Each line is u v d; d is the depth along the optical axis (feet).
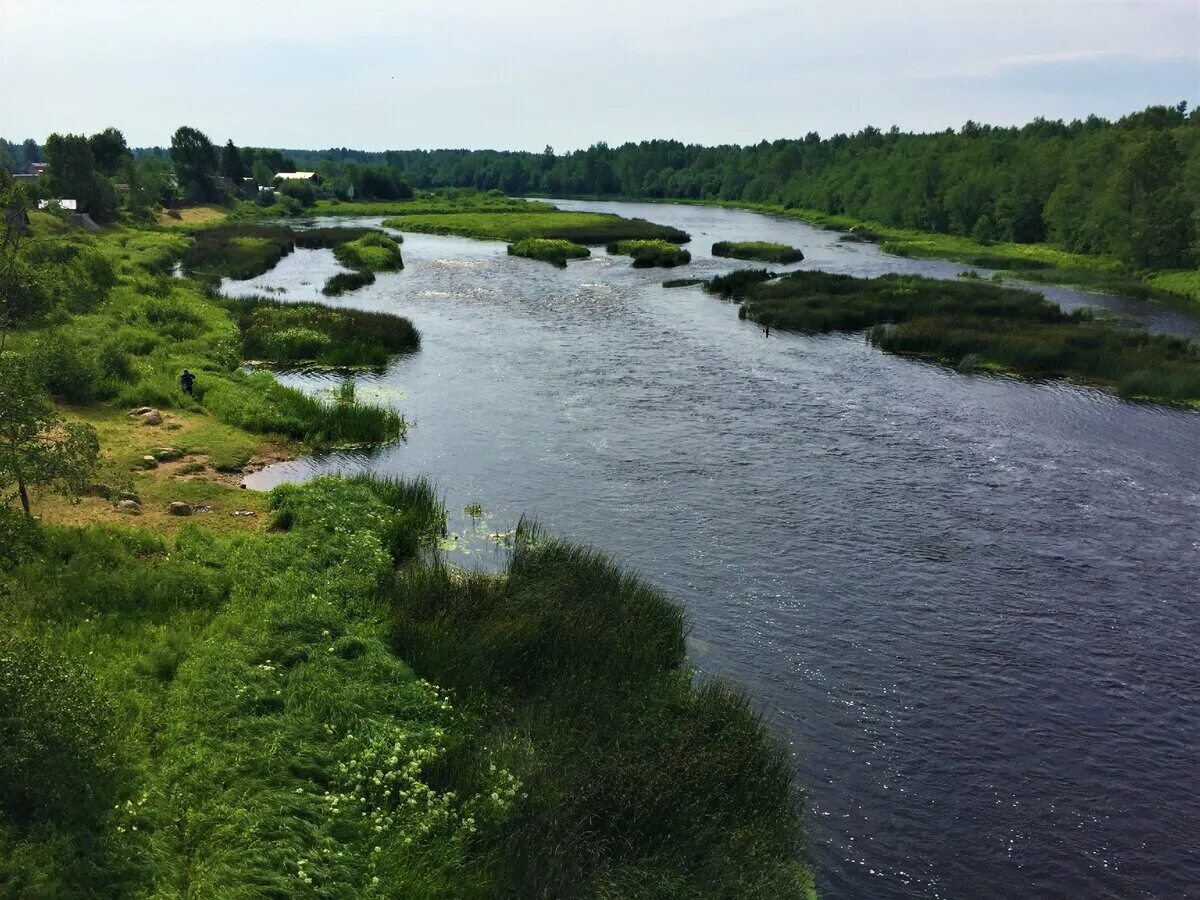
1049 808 48.14
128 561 63.05
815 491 92.38
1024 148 452.35
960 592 71.31
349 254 275.39
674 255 284.00
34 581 57.11
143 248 266.98
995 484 95.25
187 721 45.65
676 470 97.86
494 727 49.49
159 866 36.47
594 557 70.44
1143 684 59.62
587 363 148.87
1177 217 268.00
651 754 46.93
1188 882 43.57
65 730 38.81
